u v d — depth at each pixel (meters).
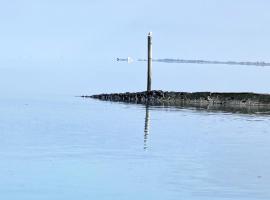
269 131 57.38
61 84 143.88
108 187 31.52
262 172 36.03
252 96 94.75
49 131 55.06
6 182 32.38
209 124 63.12
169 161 39.25
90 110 80.00
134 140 49.31
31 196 29.50
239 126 61.59
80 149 43.94
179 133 54.75
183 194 30.20
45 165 37.38
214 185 32.22
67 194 29.98
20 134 52.47
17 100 96.31
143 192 30.55
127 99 101.69
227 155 42.25
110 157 40.59
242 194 30.33
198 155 41.97
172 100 98.25
